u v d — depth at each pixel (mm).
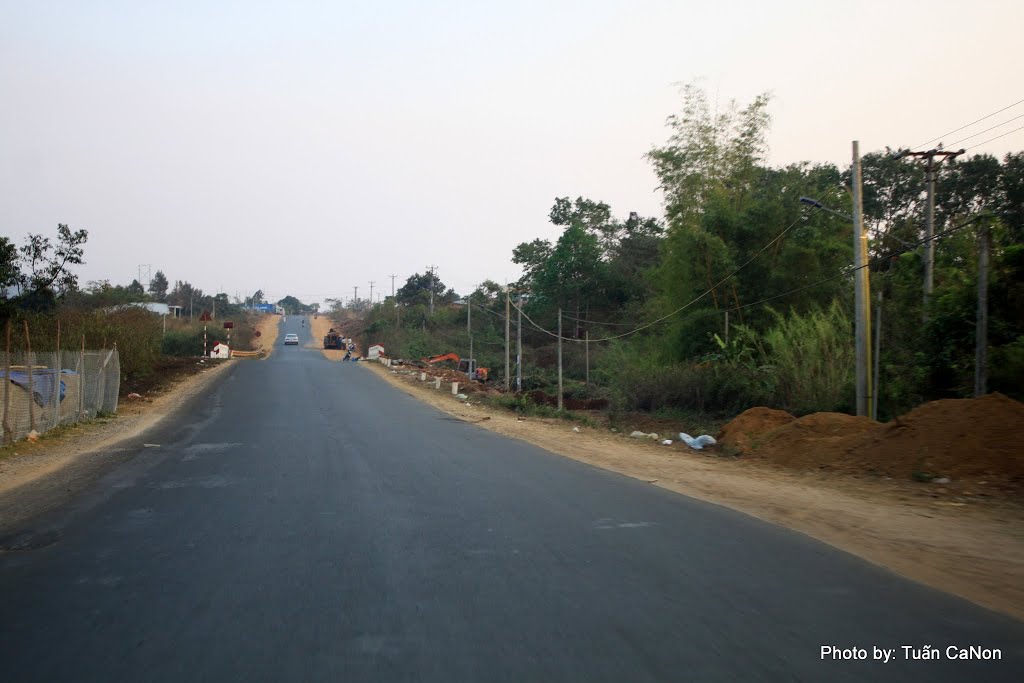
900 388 19906
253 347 91938
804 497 11242
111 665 4508
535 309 69250
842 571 6805
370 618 5348
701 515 9461
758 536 8250
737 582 6371
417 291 119000
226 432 18750
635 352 37781
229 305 141625
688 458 16891
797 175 32375
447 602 5730
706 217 30703
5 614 5449
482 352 72438
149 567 6730
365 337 100750
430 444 16953
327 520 8781
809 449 15445
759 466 15383
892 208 40875
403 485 11336
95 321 30922
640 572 6641
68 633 5055
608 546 7637
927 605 5852
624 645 4852
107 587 6125
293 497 10258
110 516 9047
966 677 4453
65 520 8859
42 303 20625
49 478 12094
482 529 8367
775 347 24672
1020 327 17062
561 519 8992
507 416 28078
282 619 5324
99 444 16484
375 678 4312
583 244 62594
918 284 21109
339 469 12883
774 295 29469
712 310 30328
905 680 4387
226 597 5840
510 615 5434
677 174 33406
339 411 24797
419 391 37719
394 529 8320
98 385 22609
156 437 17750
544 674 4375
